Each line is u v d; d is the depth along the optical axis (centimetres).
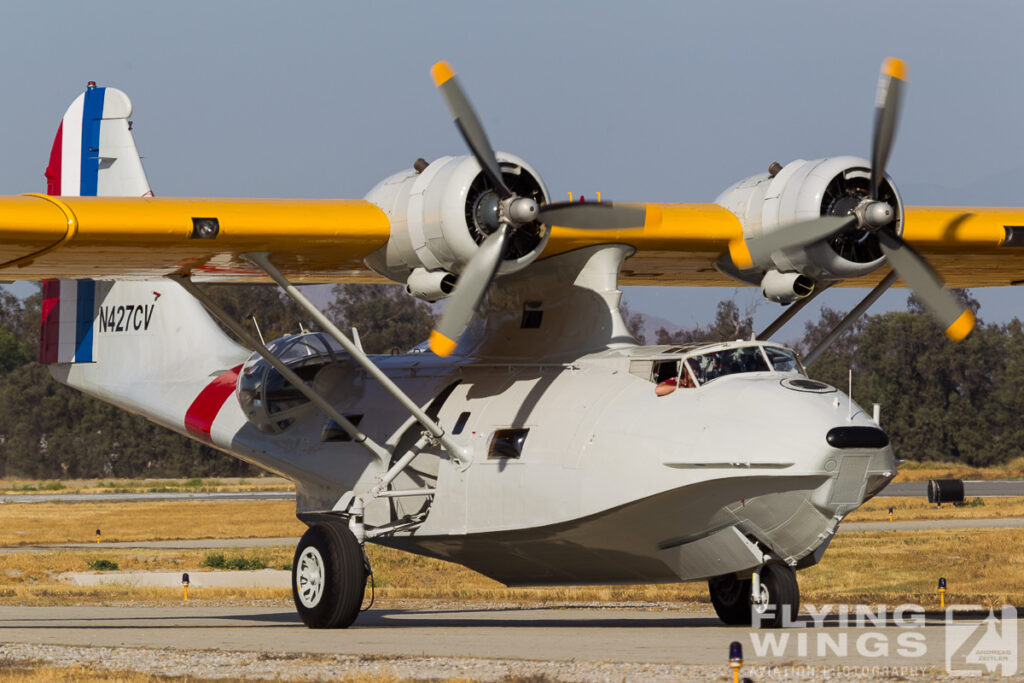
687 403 4916
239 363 6925
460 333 4972
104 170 7475
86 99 7594
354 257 5497
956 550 12131
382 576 10744
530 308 5772
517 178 5169
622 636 4772
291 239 5100
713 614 6538
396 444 5825
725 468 4638
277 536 15850
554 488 5150
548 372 5566
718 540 4931
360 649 4381
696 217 5559
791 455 4538
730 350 5056
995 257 6469
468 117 4966
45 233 4797
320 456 6178
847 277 5453
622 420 5038
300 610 5450
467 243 4953
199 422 6794
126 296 7362
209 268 5659
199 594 8519
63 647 4588
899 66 5162
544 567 5588
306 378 6253
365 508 5756
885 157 5200
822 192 5297
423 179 5119
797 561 4925
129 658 4241
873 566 11119
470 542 5575
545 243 5156
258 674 3828
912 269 5347
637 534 5066
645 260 6125
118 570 11506
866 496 4684
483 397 5691
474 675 3675
